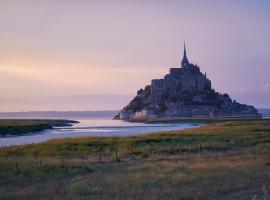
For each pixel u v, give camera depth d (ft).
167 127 652.89
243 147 208.23
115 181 102.17
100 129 575.79
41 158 161.07
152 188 92.38
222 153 179.42
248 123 472.44
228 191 88.74
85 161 150.10
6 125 474.90
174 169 122.52
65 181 104.22
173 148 197.98
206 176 107.96
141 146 214.90
